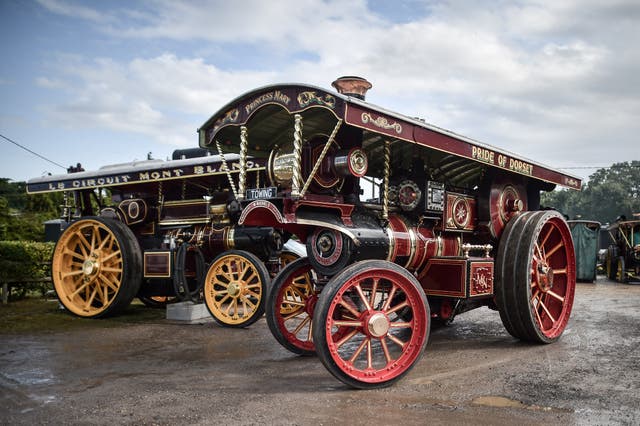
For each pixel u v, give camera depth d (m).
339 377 4.20
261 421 3.59
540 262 6.16
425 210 5.56
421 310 4.55
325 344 4.14
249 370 5.04
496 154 5.89
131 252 8.62
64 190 10.03
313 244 4.91
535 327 5.91
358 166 4.73
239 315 8.16
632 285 15.81
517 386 4.38
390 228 5.25
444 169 6.44
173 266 8.70
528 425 3.49
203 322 8.14
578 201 71.50
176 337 6.89
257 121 5.20
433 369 4.96
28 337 6.93
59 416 3.77
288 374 4.87
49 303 10.41
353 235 4.64
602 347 5.95
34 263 11.17
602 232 29.80
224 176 8.91
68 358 5.66
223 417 3.68
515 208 6.65
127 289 8.51
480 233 6.38
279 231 8.71
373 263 4.39
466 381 4.54
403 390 4.29
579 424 3.51
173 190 9.79
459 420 3.59
